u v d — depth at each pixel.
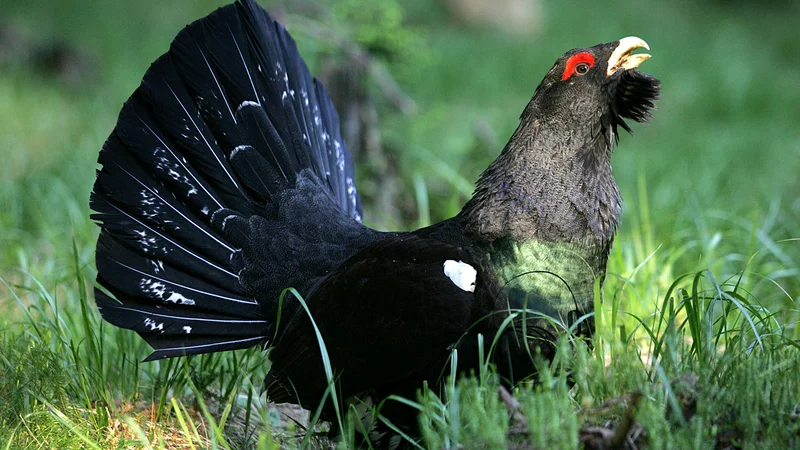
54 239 12.82
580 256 7.54
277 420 9.15
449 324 7.39
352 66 14.97
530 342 7.29
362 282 7.77
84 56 27.88
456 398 6.41
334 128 9.95
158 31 34.19
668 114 28.03
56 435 7.53
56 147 18.55
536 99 7.84
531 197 7.59
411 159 15.52
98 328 9.23
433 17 37.66
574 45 36.00
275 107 9.21
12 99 22.69
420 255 7.68
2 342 8.88
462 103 26.91
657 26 39.78
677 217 14.45
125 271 8.50
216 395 9.12
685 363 7.07
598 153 7.83
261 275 8.65
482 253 7.59
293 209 8.86
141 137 8.67
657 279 10.93
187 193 8.70
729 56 34.84
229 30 9.09
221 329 8.59
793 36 38.66
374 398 7.86
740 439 6.31
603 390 6.93
